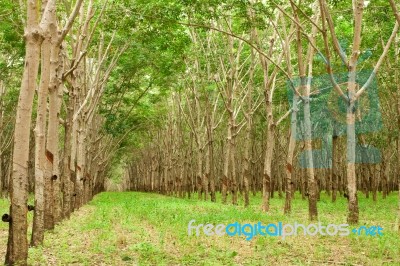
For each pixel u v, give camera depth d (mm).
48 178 13258
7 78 26250
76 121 21297
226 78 25047
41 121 10766
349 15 18969
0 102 29156
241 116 35938
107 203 29016
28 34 7977
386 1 16891
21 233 8000
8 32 17766
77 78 21141
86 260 9219
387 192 35250
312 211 16188
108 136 41438
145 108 34250
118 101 30703
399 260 9047
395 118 27062
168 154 43562
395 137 27531
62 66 14617
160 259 9227
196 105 34094
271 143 20516
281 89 26188
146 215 17984
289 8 19234
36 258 9273
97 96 24359
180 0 15492
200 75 27250
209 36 25031
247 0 15844
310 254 9828
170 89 32062
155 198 36688
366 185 32562
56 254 9969
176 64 24125
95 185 42281
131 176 81062
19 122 7957
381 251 9812
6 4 16531
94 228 14211
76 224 15531
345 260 9180
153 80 27859
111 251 10141
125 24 16188
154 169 54375
